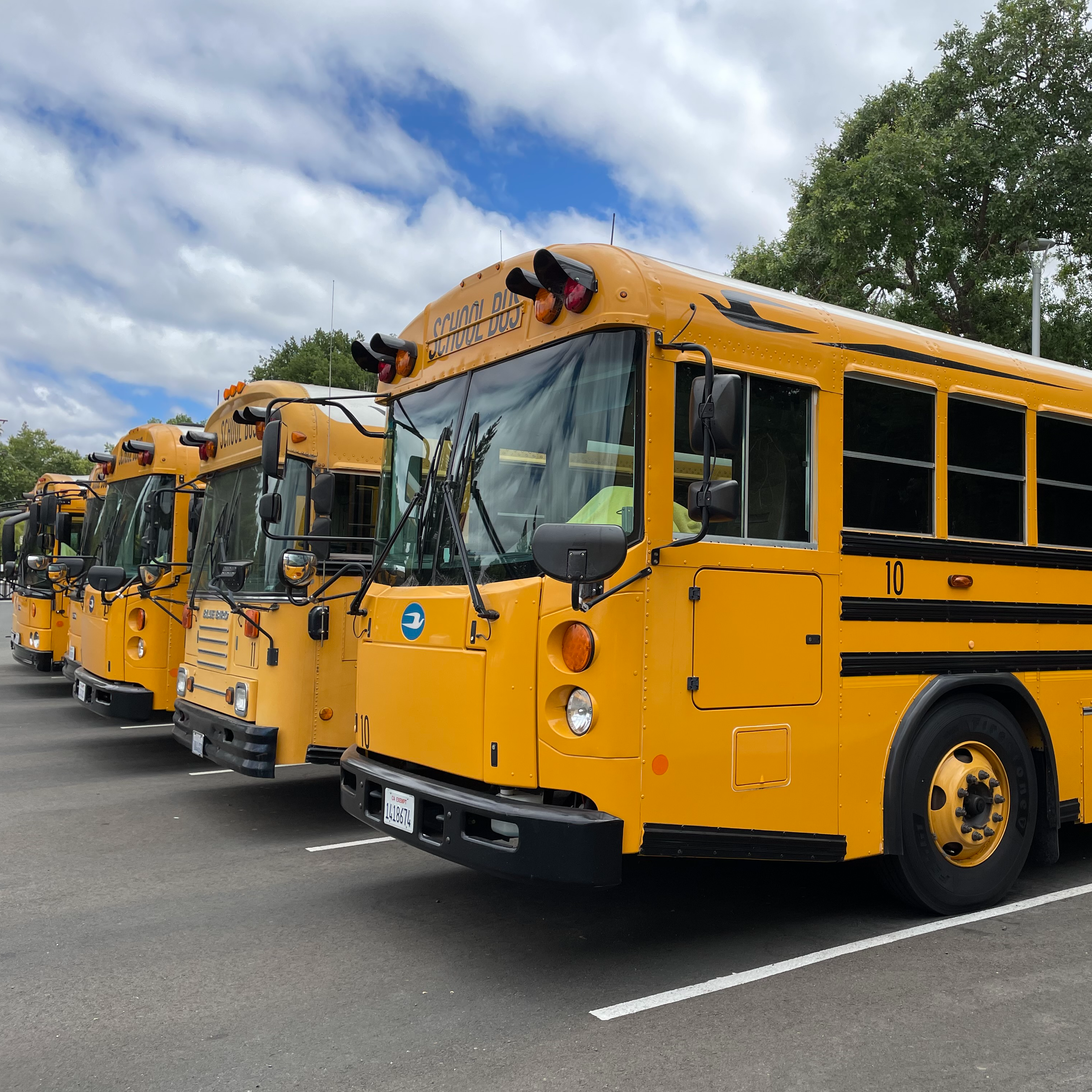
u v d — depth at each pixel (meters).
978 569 5.07
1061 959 4.31
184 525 8.70
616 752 3.71
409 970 4.20
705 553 3.98
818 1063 3.32
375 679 4.75
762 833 4.11
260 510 5.97
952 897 4.87
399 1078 3.23
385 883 5.53
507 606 3.97
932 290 19.00
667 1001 3.85
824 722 4.36
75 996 3.93
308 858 6.06
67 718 11.84
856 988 3.98
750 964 4.25
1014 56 18.17
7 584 17.16
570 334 4.11
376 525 5.77
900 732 4.64
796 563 4.29
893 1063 3.32
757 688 4.12
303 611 6.36
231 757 6.42
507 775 3.90
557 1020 3.67
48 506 11.51
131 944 4.53
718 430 3.60
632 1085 3.17
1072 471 5.65
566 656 3.81
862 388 4.66
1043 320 19.77
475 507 4.39
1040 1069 3.28
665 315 3.96
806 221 18.27
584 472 3.97
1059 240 18.25
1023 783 5.18
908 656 4.71
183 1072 3.29
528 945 4.52
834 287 18.22
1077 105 17.95
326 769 9.03
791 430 4.38
